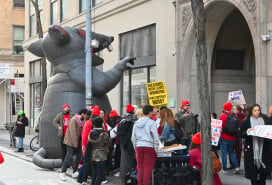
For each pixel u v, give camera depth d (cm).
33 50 1434
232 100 1148
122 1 1964
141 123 831
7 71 2783
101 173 888
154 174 796
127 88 1998
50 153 1289
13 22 3922
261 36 1205
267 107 1196
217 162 811
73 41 1305
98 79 1282
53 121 1174
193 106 1542
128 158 988
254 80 1652
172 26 1633
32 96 3141
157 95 1096
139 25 1861
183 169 795
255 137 797
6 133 3162
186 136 1114
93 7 2225
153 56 1773
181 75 1561
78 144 1096
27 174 1176
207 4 1412
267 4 1198
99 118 888
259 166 796
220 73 1596
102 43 1388
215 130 989
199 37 692
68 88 1280
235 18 1568
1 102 3844
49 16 2778
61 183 1035
